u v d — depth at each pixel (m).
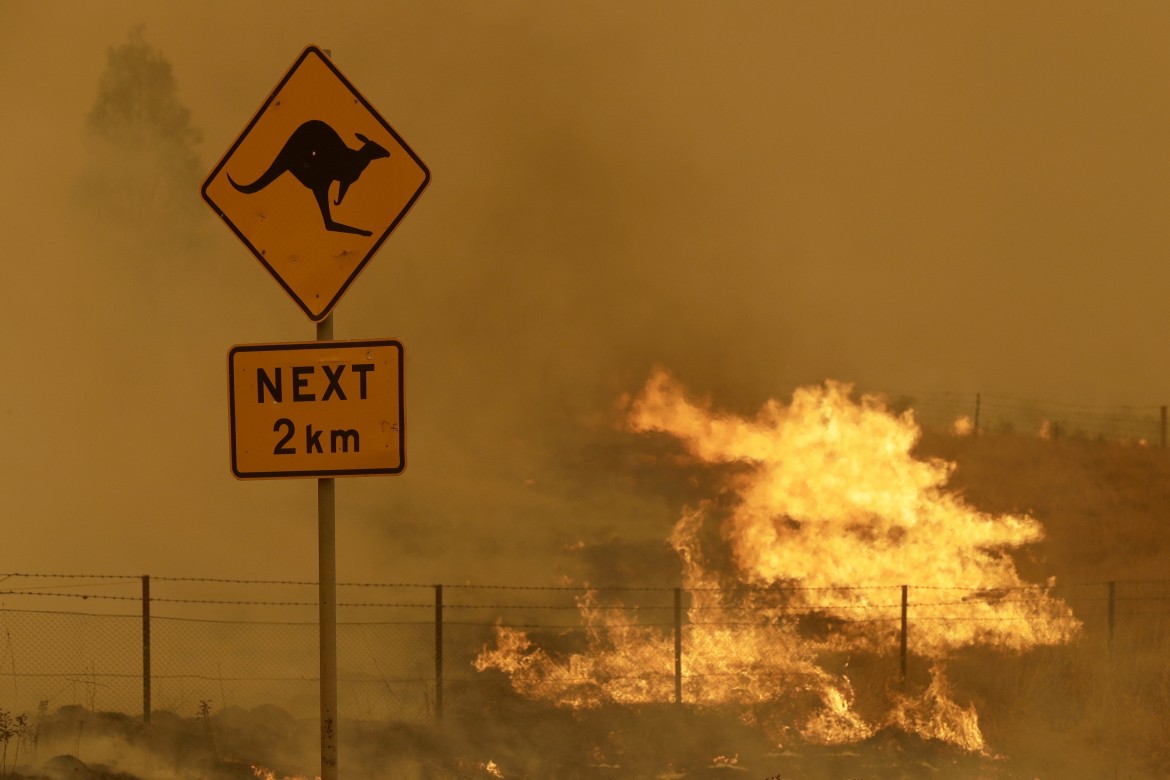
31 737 24.59
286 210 13.45
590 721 31.45
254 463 13.00
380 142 13.52
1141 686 33.38
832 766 28.62
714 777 27.33
